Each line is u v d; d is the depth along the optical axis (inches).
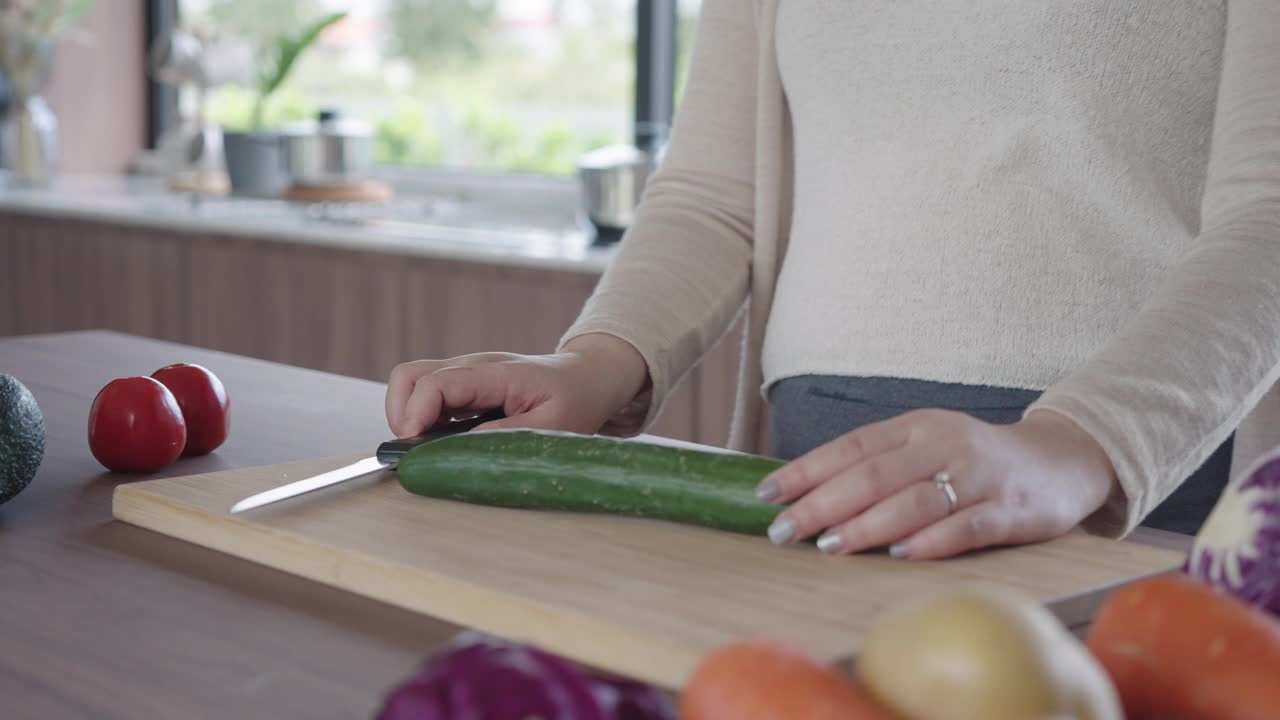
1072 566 26.8
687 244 44.2
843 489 26.7
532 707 15.2
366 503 30.7
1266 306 31.1
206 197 121.6
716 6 46.5
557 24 116.8
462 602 24.7
